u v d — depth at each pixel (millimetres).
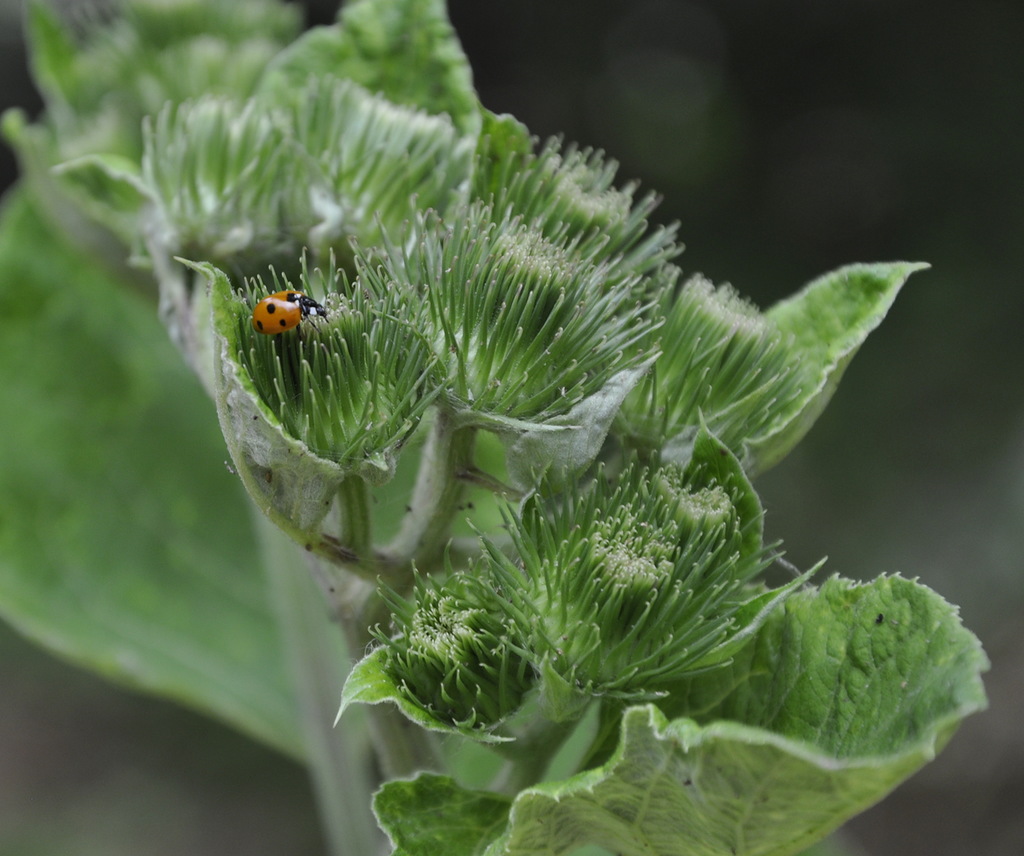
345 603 323
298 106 350
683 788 292
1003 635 859
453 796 308
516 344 304
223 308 295
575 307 307
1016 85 845
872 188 880
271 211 336
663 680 303
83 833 939
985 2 870
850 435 791
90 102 429
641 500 309
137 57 426
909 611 299
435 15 358
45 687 1025
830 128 917
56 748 1005
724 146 939
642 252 327
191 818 951
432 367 306
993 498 763
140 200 367
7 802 962
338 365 299
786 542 772
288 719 449
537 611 301
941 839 864
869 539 768
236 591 465
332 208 333
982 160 841
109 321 487
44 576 444
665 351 320
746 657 311
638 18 966
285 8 458
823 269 883
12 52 975
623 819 300
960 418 786
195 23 435
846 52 909
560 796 289
